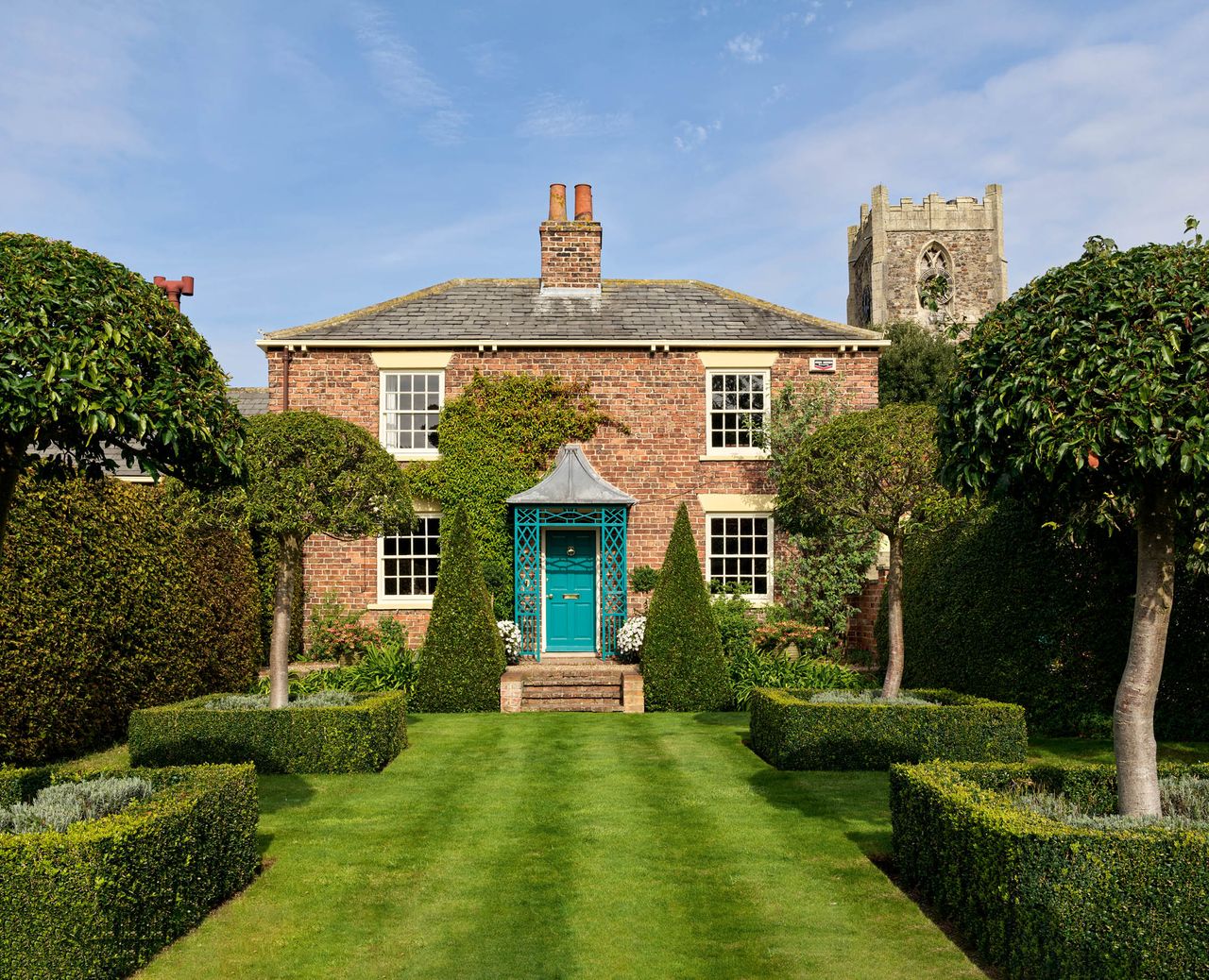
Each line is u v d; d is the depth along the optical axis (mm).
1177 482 5625
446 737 12047
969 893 5492
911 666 14859
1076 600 11695
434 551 17859
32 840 4789
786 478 11234
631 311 19188
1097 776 6570
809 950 5441
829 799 8727
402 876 6699
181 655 12797
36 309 5211
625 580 17062
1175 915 4527
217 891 6137
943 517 10188
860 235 55250
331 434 10359
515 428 17547
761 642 16672
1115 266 5641
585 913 6020
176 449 5688
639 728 12773
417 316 18781
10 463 5863
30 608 9523
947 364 32344
